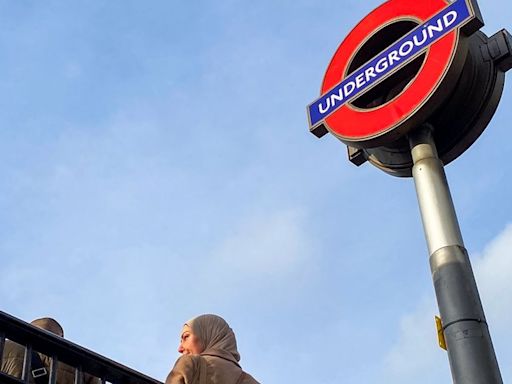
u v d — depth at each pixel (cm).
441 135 695
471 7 664
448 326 534
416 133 675
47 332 428
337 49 793
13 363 516
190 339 412
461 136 692
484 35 739
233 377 391
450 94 668
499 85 702
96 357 452
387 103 686
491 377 498
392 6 756
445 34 670
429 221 602
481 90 686
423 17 712
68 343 438
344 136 707
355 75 745
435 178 634
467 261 570
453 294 544
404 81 719
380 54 730
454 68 647
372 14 776
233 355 414
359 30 780
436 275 566
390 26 749
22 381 402
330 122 736
